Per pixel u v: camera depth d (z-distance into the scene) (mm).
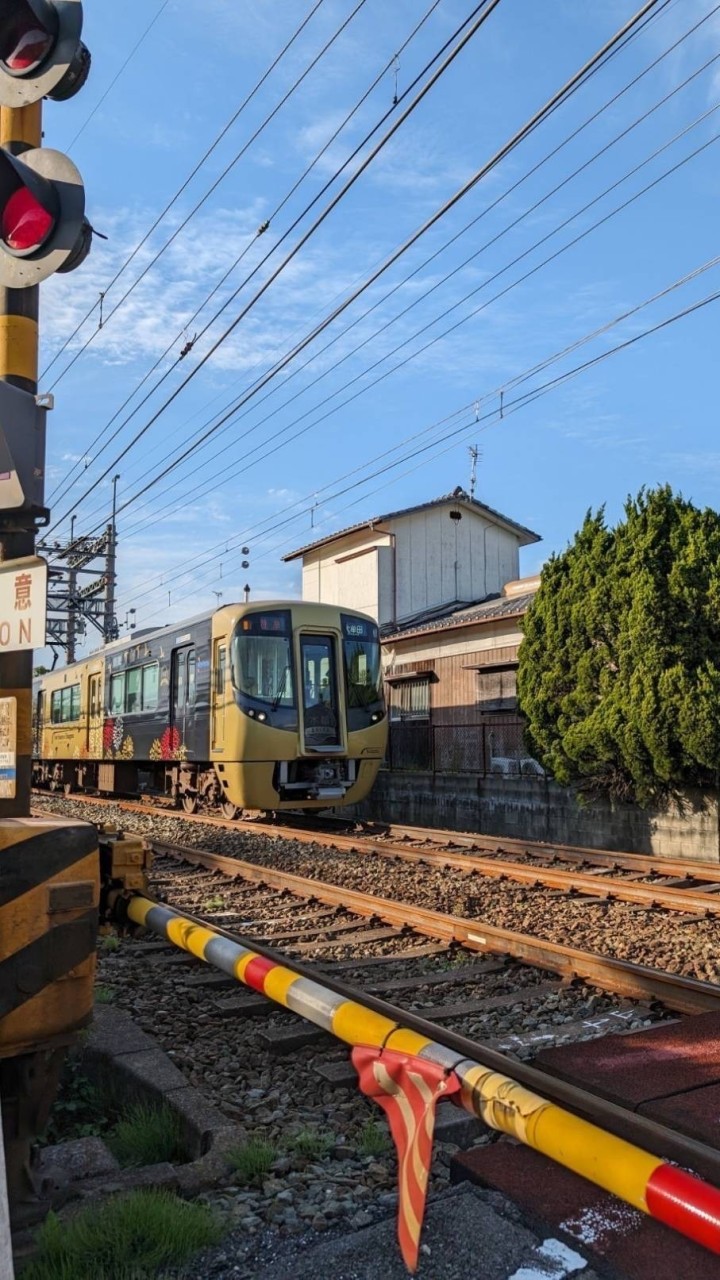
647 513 11867
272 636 13906
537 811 13969
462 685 19234
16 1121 2998
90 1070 4422
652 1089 3650
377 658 14812
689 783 11297
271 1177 3254
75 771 25172
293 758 13641
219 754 14039
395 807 17250
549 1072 3941
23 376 3453
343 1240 2779
